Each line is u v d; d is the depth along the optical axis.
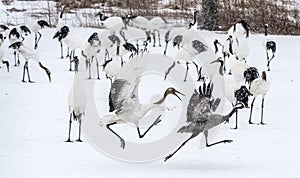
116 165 9.30
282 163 9.49
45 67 17.80
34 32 23.58
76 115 10.88
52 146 10.49
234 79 14.33
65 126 12.05
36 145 10.55
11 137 11.12
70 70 18.91
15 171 8.84
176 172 8.89
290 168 9.18
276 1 30.34
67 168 9.05
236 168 9.18
